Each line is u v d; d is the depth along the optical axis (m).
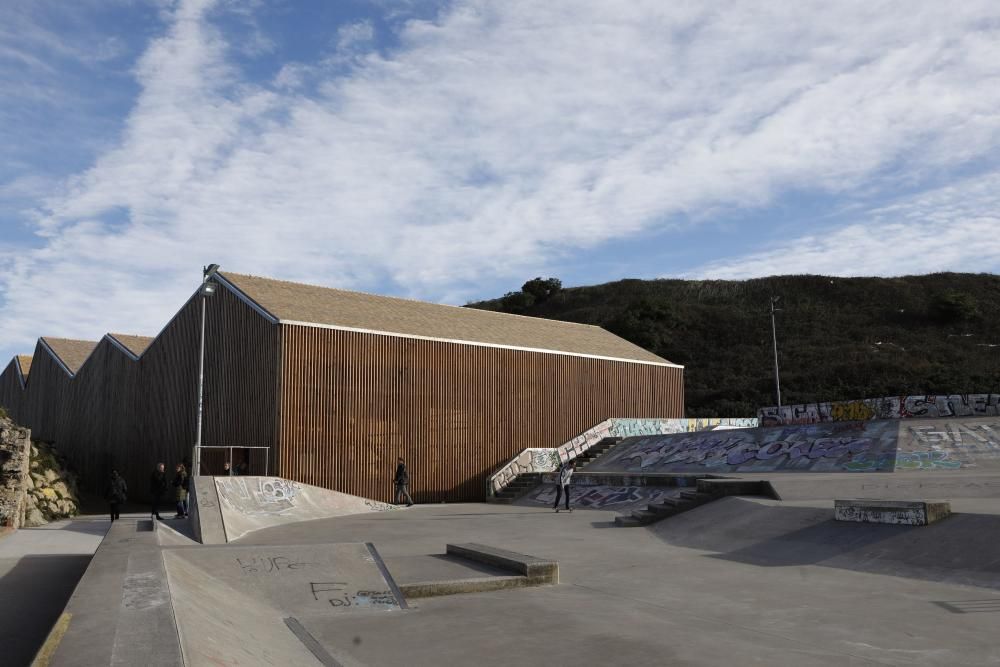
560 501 25.64
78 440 42.78
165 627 5.68
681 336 71.31
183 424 30.44
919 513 11.91
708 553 13.69
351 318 27.42
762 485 17.86
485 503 28.23
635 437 33.00
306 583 9.81
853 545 12.23
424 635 8.06
